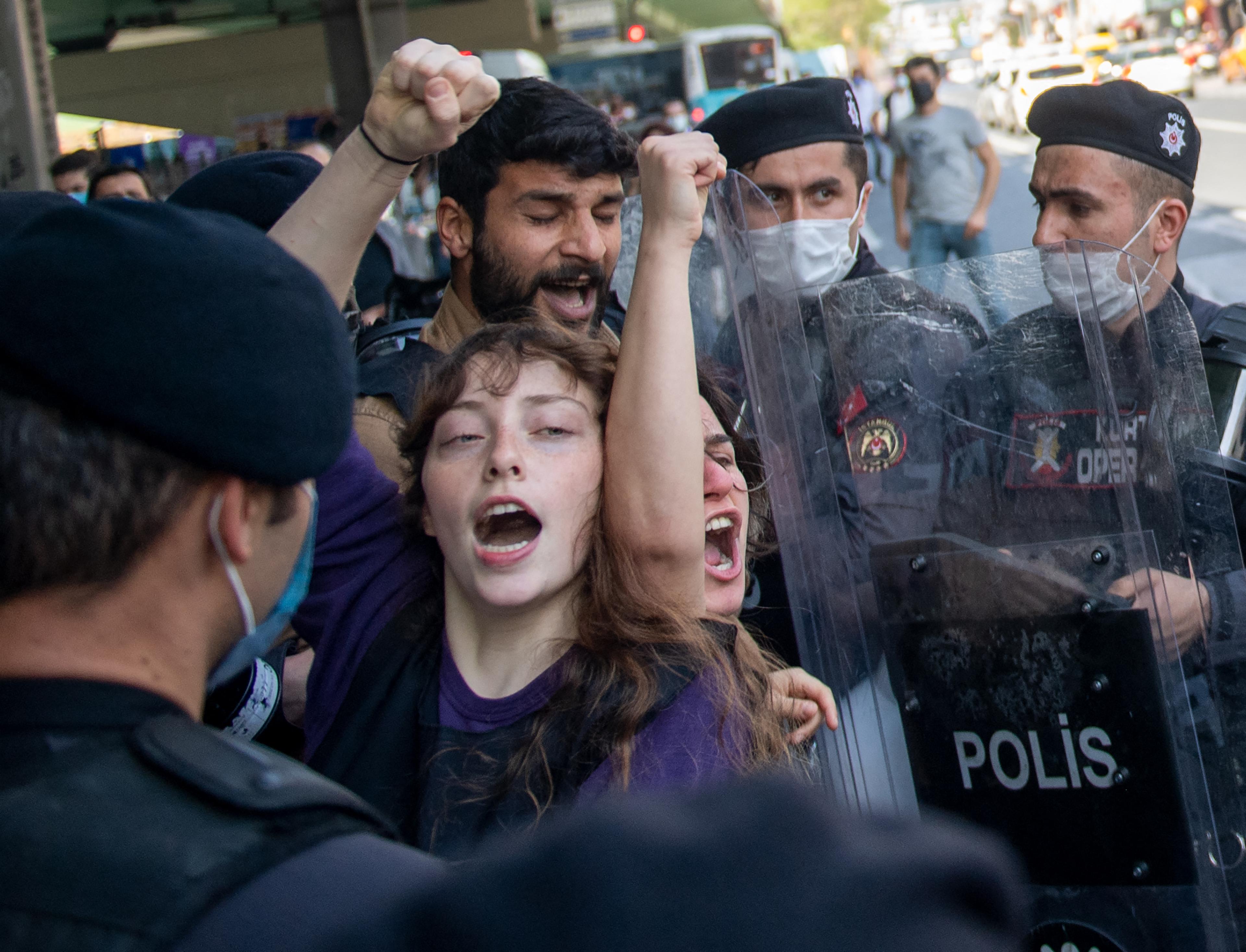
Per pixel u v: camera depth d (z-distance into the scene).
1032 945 1.42
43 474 0.63
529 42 18.81
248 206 1.83
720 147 2.62
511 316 1.79
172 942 0.54
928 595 1.46
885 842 0.42
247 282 0.66
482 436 1.23
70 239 0.65
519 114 1.84
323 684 1.33
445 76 1.24
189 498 0.67
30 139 6.11
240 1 17.16
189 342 0.64
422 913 0.45
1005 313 1.45
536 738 1.11
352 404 0.73
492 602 1.18
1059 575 1.39
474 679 1.21
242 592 0.73
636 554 1.21
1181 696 1.34
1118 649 1.36
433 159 7.50
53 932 0.55
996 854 0.42
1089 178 2.33
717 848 0.41
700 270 1.70
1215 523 1.49
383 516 1.39
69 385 0.63
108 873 0.57
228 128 18.38
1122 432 1.39
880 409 1.50
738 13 24.03
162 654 0.69
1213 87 19.86
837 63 20.28
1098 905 1.40
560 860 0.42
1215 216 9.98
